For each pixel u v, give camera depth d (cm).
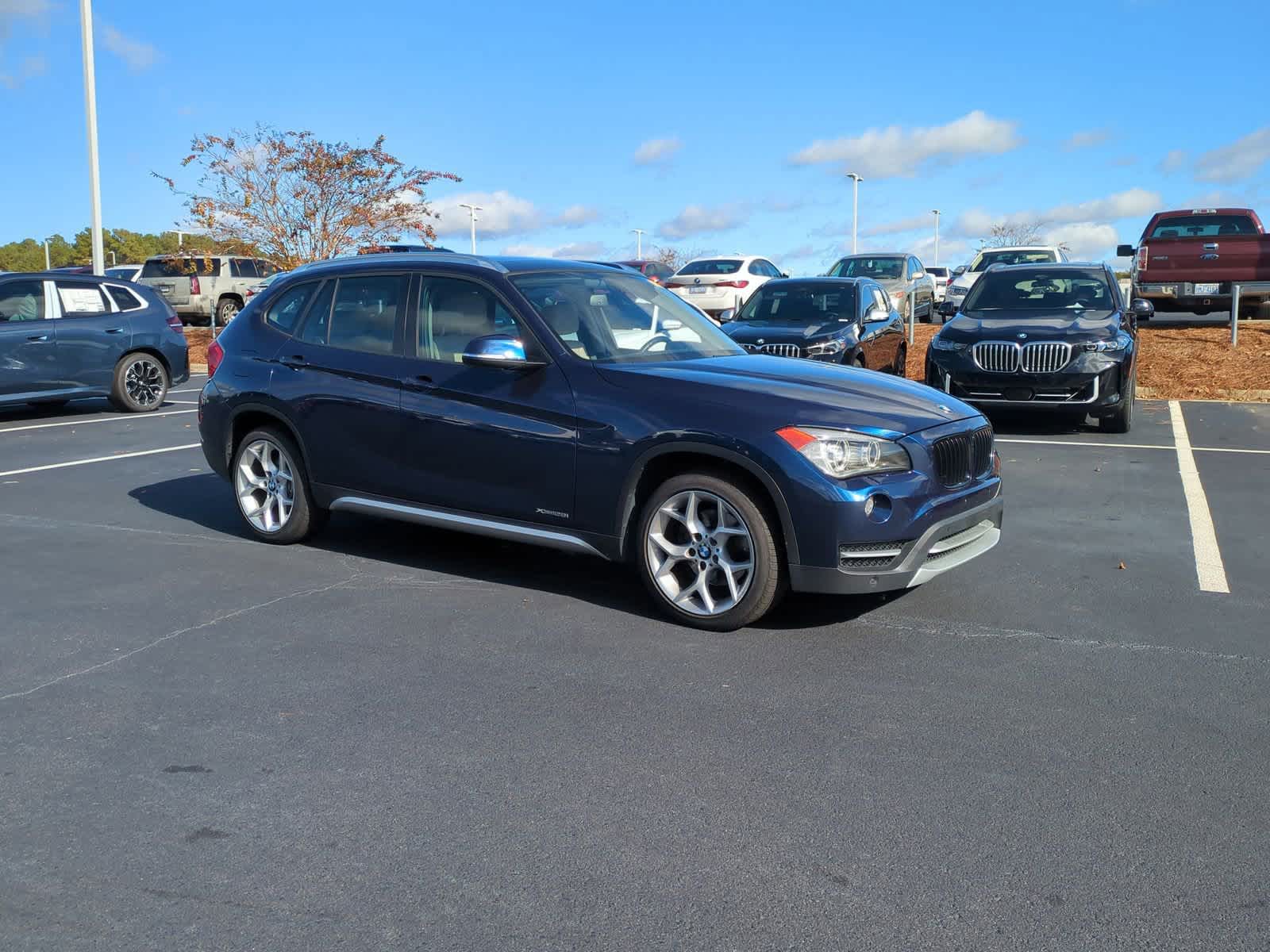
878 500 479
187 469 938
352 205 2259
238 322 685
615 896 289
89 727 396
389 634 498
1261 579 588
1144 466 925
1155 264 1798
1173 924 276
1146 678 444
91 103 1914
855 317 1265
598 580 589
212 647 481
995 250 2344
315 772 361
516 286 571
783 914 280
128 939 269
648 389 520
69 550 653
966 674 448
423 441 583
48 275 1302
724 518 499
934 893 289
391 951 265
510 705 416
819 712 409
